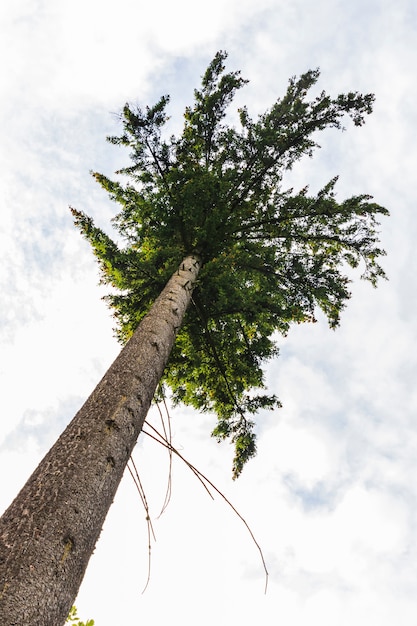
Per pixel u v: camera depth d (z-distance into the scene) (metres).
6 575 1.74
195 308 6.24
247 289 6.84
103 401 3.13
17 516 2.08
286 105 8.40
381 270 7.63
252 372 7.05
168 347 4.29
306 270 7.17
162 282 6.21
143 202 6.84
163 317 4.60
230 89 8.23
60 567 1.93
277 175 8.41
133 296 6.48
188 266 6.17
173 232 6.98
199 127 8.60
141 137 7.42
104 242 5.85
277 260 7.45
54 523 2.09
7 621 1.57
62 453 2.57
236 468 6.57
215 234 6.72
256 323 7.45
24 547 1.90
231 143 8.40
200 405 7.05
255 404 6.84
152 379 3.68
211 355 6.69
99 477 2.53
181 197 6.73
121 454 2.83
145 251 7.07
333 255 8.10
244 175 8.03
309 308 7.19
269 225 7.92
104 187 7.14
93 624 3.26
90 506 2.33
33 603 1.69
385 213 7.39
